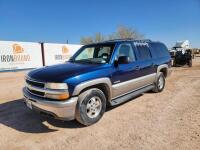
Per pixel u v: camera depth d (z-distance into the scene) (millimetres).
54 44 25703
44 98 4004
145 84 6246
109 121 4543
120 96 5191
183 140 3568
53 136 3910
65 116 3875
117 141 3611
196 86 8281
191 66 18828
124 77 5129
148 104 5781
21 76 15305
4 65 20453
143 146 3406
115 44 5203
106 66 4660
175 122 4375
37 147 3506
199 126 4121
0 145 3594
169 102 5934
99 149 3371
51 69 4520
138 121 4496
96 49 5504
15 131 4164
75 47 28875
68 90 3848
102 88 4781
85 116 4148
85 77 4094
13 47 21266
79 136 3871
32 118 4883
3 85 10406
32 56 23281
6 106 5969
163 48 7676
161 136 3742
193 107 5375
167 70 7594
